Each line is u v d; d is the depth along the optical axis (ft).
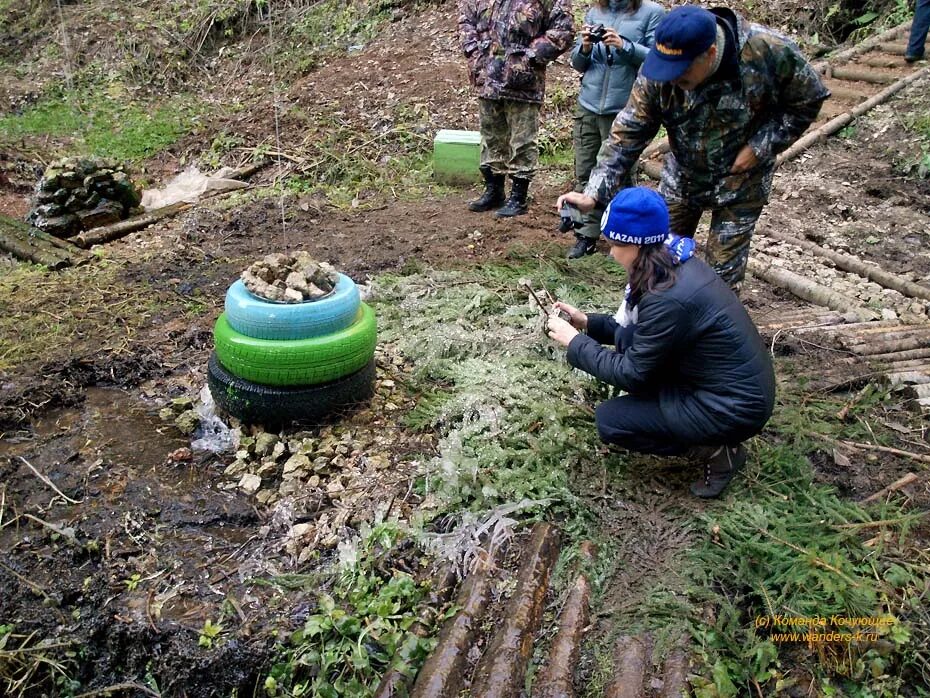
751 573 9.45
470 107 27.94
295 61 35.14
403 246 19.26
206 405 12.72
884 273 17.38
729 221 12.41
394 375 13.46
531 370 13.07
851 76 28.63
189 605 9.33
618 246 9.52
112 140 30.60
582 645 8.69
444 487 10.66
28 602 9.56
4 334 15.20
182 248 19.74
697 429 9.82
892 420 12.43
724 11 10.74
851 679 8.60
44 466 11.59
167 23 38.40
